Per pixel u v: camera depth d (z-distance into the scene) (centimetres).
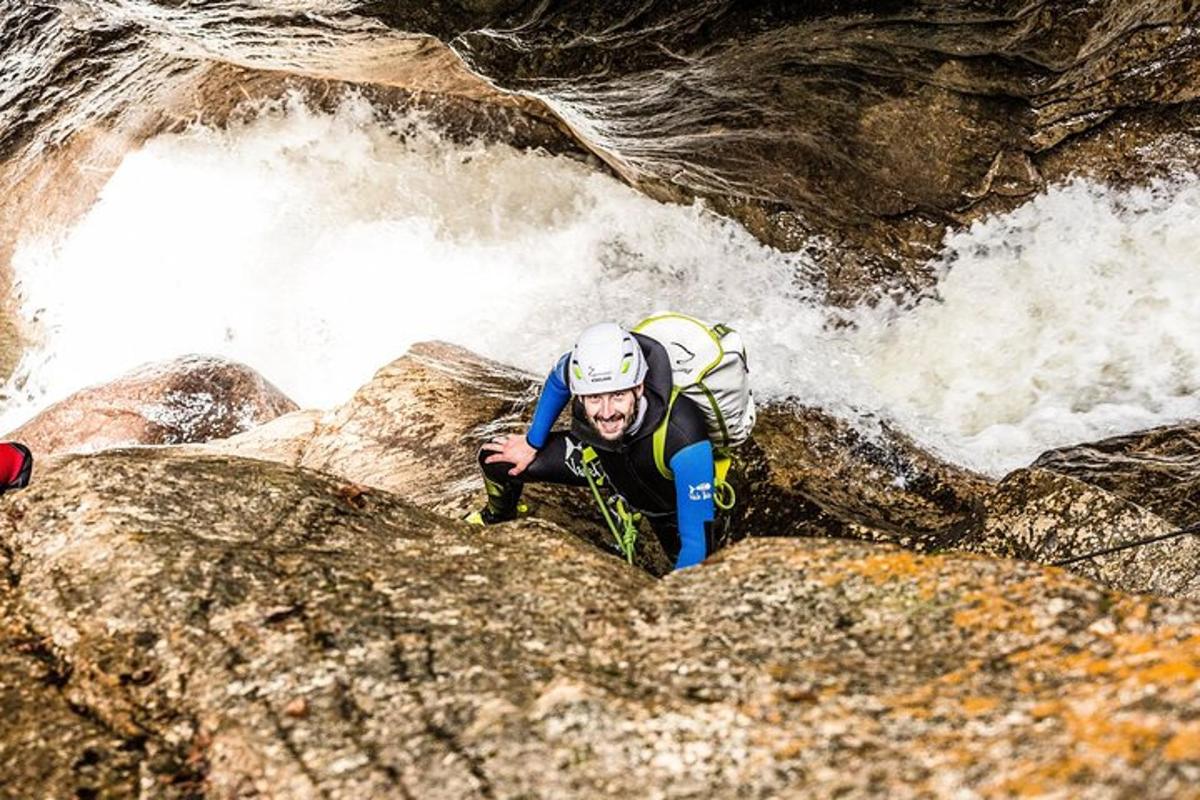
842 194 993
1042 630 290
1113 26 830
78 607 326
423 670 298
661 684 290
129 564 335
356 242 1216
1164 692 250
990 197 976
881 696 274
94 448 789
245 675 301
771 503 693
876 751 257
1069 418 890
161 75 1104
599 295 1153
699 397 484
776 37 816
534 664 300
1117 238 968
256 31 884
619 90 868
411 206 1216
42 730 292
